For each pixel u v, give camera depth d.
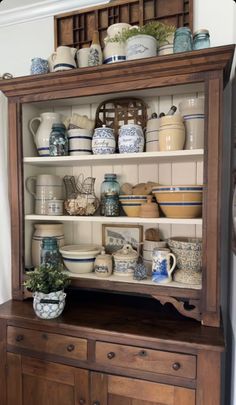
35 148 1.58
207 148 1.14
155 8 1.50
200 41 1.25
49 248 1.43
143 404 1.12
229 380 1.35
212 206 1.14
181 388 1.07
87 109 1.60
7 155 1.52
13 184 1.45
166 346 1.08
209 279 1.16
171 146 1.24
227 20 1.42
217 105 1.12
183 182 1.46
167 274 1.27
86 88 1.31
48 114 1.50
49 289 1.26
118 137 1.42
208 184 1.14
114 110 1.52
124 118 1.50
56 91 1.36
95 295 1.56
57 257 1.45
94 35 1.44
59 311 1.27
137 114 1.48
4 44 1.81
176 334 1.11
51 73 1.30
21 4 1.69
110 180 1.45
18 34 1.78
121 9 1.56
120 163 1.53
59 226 1.57
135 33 1.30
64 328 1.21
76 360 1.20
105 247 1.58
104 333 1.15
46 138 1.48
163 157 1.29
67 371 1.21
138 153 1.28
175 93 1.41
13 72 1.80
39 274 1.29
